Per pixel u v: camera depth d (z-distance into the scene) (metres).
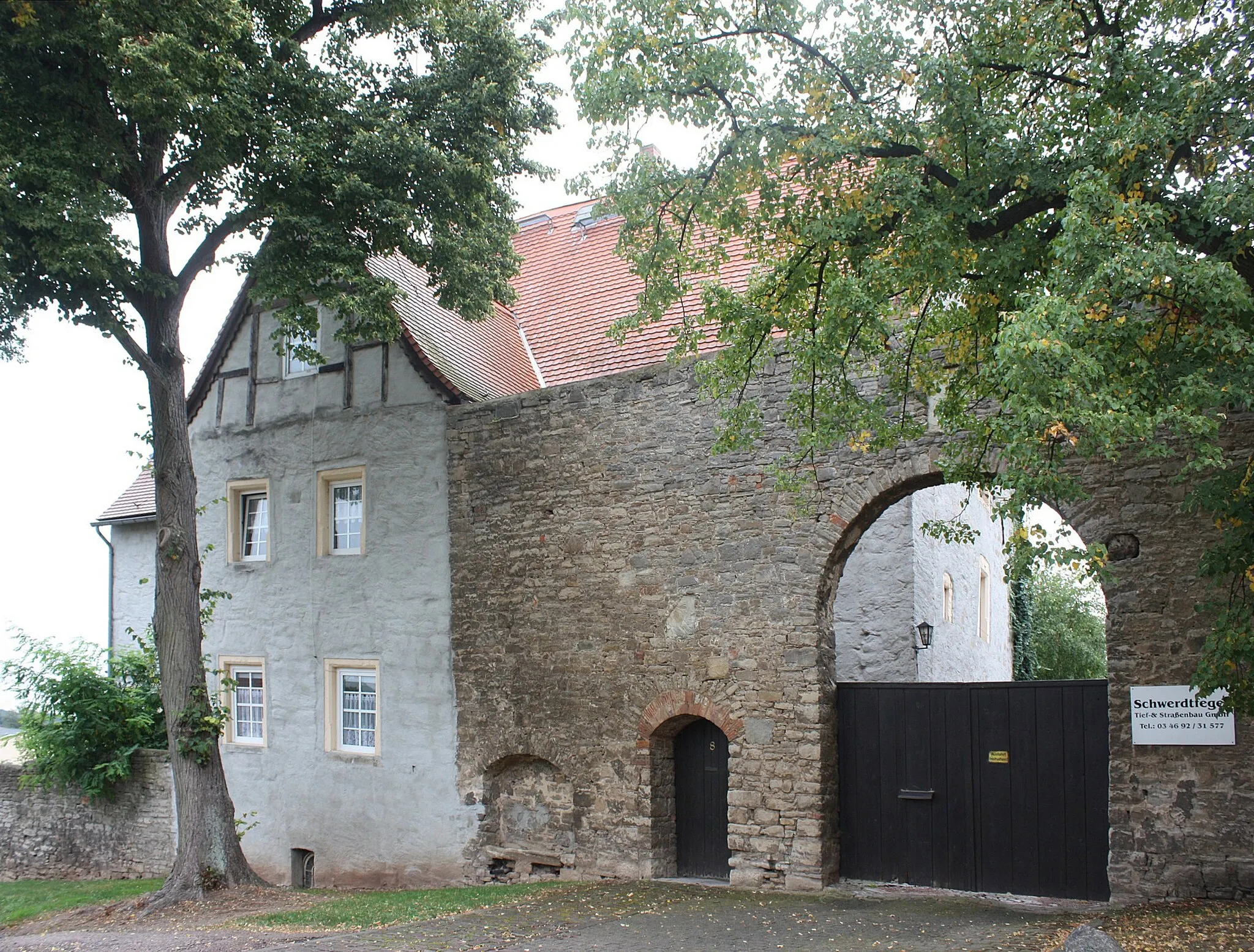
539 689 12.81
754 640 11.37
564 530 12.82
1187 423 6.57
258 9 12.29
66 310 11.85
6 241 10.48
